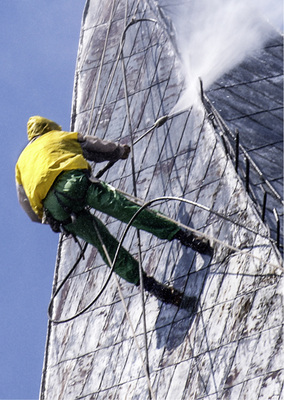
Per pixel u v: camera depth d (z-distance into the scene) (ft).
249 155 91.86
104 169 96.63
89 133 112.27
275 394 71.97
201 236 87.66
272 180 88.53
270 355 74.64
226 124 96.68
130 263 90.07
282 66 106.52
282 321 75.72
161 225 89.35
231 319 79.51
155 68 112.68
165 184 97.04
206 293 83.97
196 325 82.58
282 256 79.30
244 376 75.10
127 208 88.99
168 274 89.20
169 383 80.89
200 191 91.86
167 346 84.02
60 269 104.01
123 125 110.93
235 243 84.12
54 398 91.86
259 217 83.51
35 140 91.50
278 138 94.63
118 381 86.58
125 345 88.99
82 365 92.07
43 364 96.48
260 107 99.45
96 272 99.45
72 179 88.58
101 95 118.62
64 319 98.02
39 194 89.40
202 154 95.09
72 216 88.84
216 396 75.77
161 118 98.68
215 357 78.54
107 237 90.38
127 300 92.48
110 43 124.36
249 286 80.07
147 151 103.45
